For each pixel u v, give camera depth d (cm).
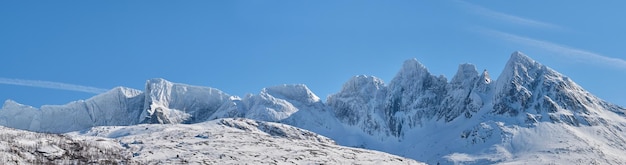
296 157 17100
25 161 13100
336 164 16662
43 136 15550
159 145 17562
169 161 15200
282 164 15950
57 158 13925
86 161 14150
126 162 14675
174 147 17338
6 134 15038
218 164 15312
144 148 16875
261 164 15675
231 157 16250
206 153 16638
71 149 14912
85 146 15538
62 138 15825
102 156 14938
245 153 17075
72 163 13725
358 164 17125
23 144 14262
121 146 17025
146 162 15000
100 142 16612
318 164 16338
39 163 13200
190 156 16000
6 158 12838
